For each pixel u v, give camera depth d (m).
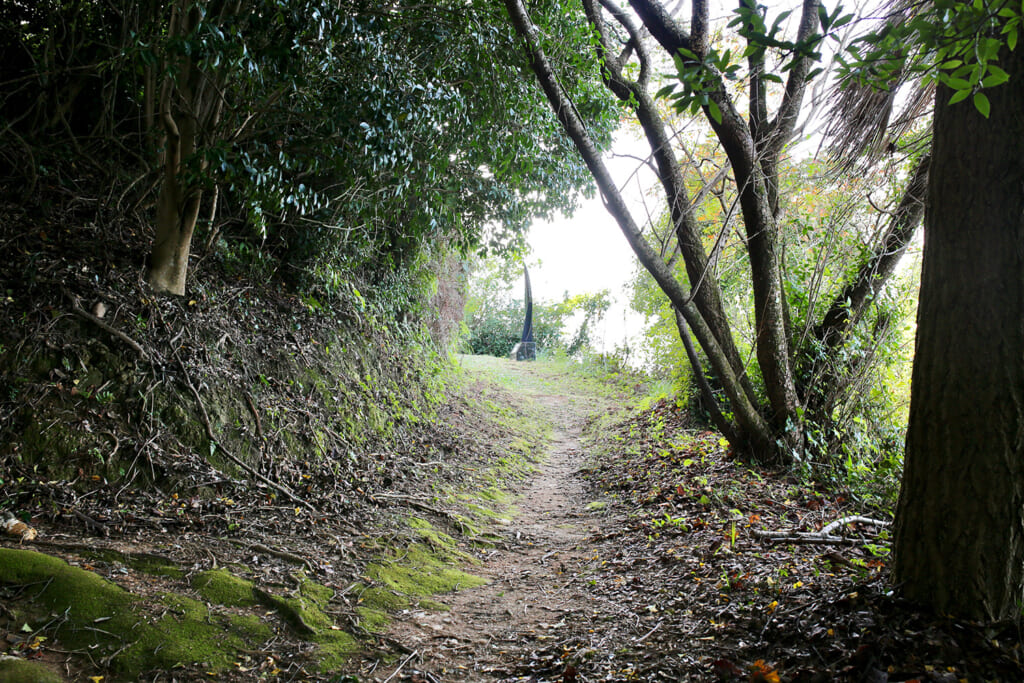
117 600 3.26
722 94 5.75
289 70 4.33
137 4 5.58
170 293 5.62
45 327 4.57
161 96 5.14
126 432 4.68
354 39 4.46
